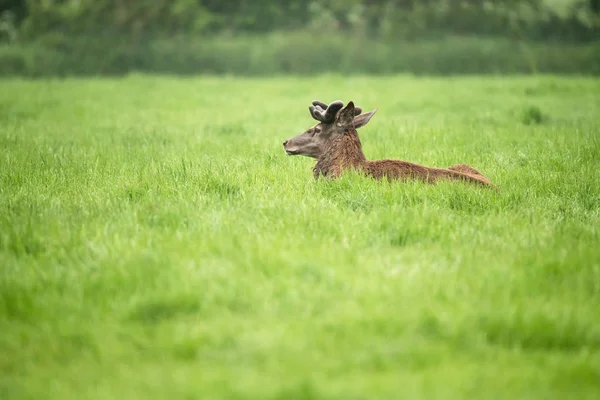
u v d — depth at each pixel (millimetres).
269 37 160500
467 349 19766
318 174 38688
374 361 18984
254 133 61719
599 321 21188
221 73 155125
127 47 157375
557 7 180500
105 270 24797
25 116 77438
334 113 37781
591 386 18000
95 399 17594
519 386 17828
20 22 169375
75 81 130125
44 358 19719
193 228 29156
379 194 33688
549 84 108938
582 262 25797
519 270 25125
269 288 23016
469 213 33250
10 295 22750
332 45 156125
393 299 22547
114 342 20172
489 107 81375
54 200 34125
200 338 20031
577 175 40812
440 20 163125
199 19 163000
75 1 167250
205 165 42375
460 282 23734
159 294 22406
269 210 31281
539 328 20484
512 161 45406
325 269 24359
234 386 17547
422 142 52531
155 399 17344
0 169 42406
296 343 19609
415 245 28266
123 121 72938
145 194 35281
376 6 166625
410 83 121250
